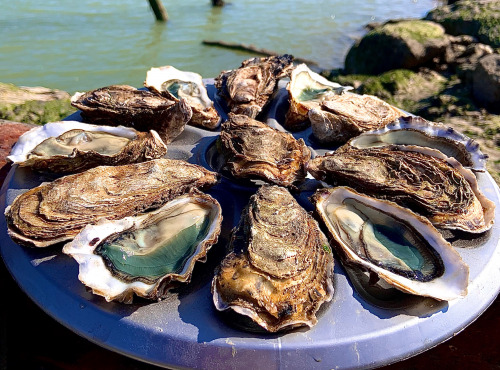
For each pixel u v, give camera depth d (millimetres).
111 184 267
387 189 273
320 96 391
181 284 217
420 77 698
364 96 377
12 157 284
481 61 629
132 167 280
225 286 205
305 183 296
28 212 244
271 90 381
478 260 243
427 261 240
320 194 267
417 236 250
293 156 292
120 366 254
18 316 278
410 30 735
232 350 193
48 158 283
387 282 222
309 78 410
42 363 257
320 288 214
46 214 242
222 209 272
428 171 283
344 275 231
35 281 224
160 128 325
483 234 258
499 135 553
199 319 204
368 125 335
